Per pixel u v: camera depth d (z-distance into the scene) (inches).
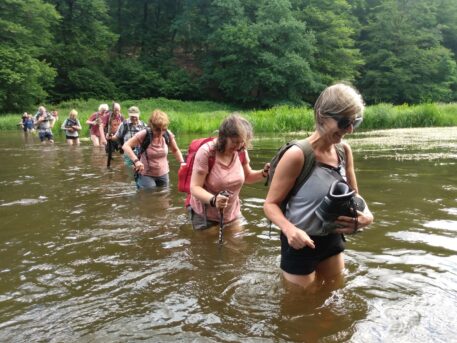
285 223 97.9
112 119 392.2
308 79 1679.4
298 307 98.2
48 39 1552.7
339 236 109.7
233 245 142.4
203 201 145.5
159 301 103.3
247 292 106.6
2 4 1379.2
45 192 233.6
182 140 527.8
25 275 120.9
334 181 98.7
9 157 407.2
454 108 824.9
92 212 188.7
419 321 90.1
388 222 159.5
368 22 2127.2
